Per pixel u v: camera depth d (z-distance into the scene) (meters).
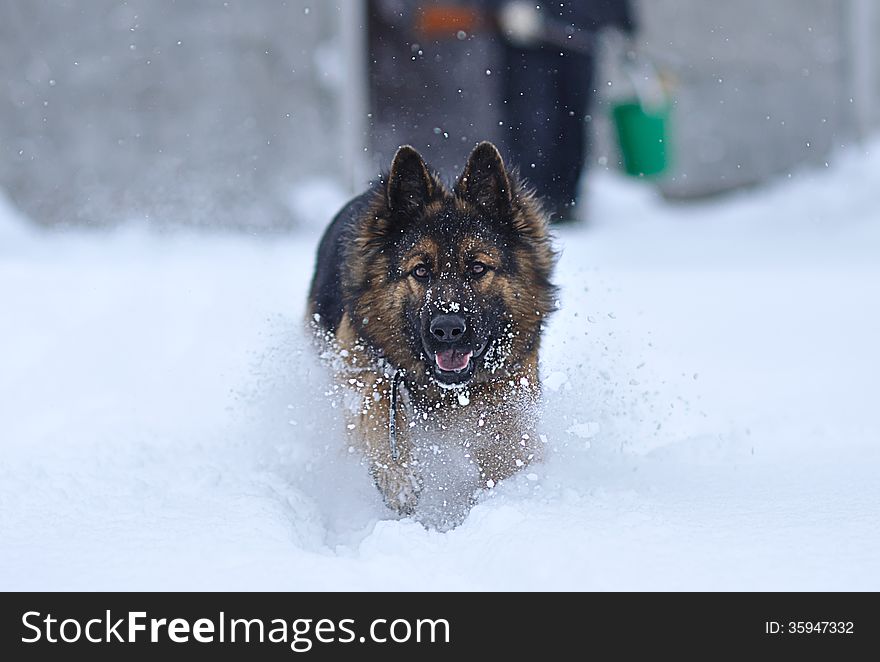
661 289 17.64
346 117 25.14
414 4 24.59
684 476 8.28
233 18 24.55
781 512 6.88
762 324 15.12
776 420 10.27
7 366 12.49
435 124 24.77
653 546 6.15
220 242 21.97
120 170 24.45
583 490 7.76
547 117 24.30
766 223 26.44
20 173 24.23
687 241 24.17
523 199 8.78
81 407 11.10
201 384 11.84
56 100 24.23
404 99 25.05
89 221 24.25
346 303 8.77
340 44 25.06
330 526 8.10
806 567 5.86
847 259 21.25
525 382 8.66
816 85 30.09
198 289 16.00
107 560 6.20
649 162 24.83
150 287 16.22
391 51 25.03
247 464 8.91
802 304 16.48
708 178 29.88
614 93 25.36
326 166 25.28
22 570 6.07
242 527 6.76
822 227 25.59
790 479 7.98
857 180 28.27
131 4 24.31
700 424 10.34
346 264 8.79
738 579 5.74
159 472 8.54
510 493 7.78
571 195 25.00
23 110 24.19
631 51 24.77
